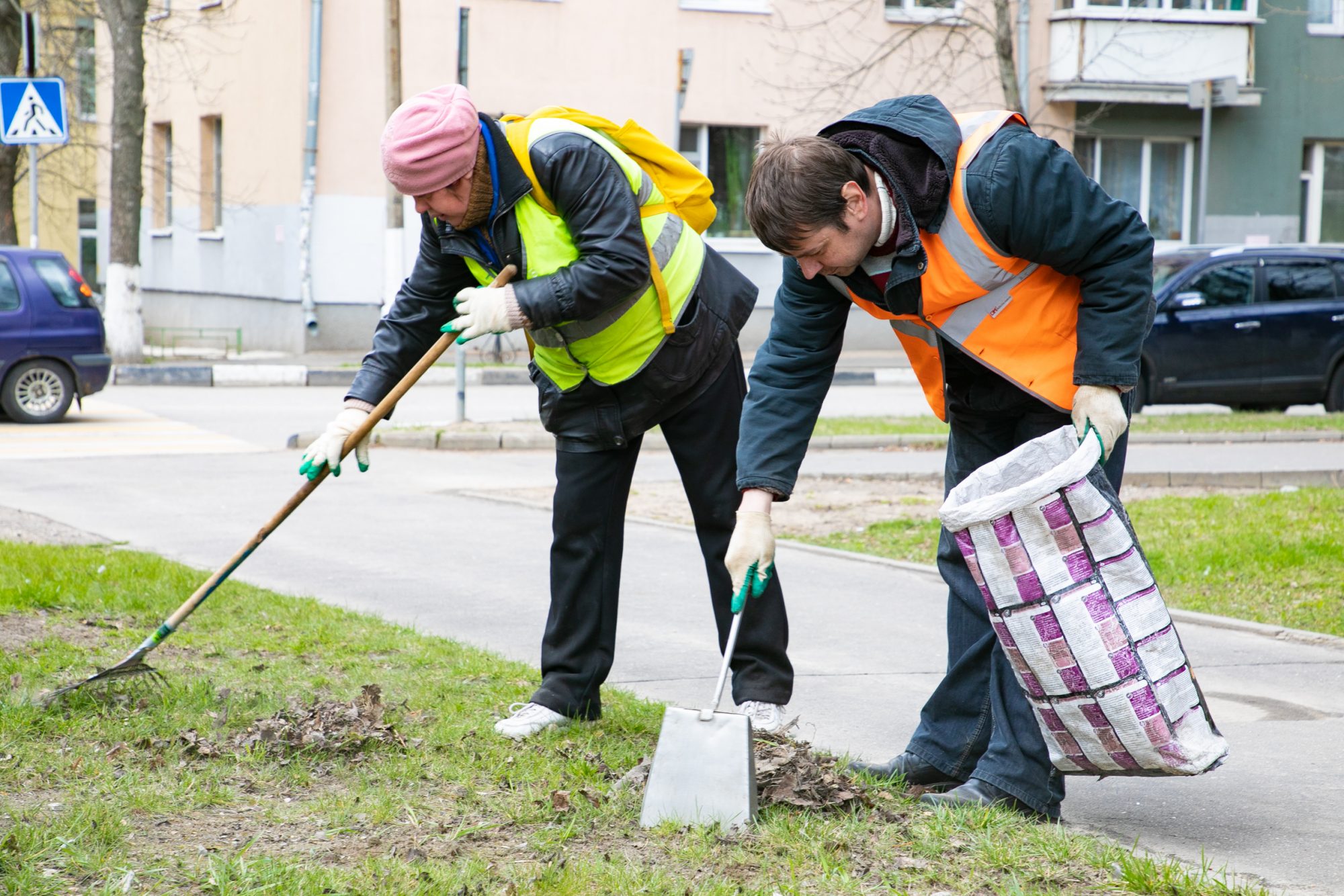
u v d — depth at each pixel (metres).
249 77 22.56
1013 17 22.52
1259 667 5.14
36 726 3.74
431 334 4.04
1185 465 10.88
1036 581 2.98
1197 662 5.21
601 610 4.02
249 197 22.88
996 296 3.06
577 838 3.03
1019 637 3.02
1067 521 2.95
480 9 21.23
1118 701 2.99
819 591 6.48
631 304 3.76
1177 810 3.48
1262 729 4.29
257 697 4.11
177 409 14.99
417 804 3.23
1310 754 4.01
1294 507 8.07
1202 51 23.33
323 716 3.78
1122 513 3.01
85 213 31.31
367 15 20.81
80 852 2.84
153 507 8.80
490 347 20.84
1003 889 2.76
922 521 8.23
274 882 2.69
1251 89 23.50
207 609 5.52
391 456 11.73
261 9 21.91
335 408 15.33
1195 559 6.76
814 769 3.37
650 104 22.25
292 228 21.45
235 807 3.19
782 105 22.39
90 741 3.66
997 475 3.09
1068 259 2.95
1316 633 5.62
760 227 3.00
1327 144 24.95
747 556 3.29
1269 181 24.50
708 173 22.83
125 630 5.07
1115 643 2.97
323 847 2.94
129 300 19.28
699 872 2.84
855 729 4.27
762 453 3.37
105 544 7.38
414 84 21.12
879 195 2.99
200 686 4.12
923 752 3.50
